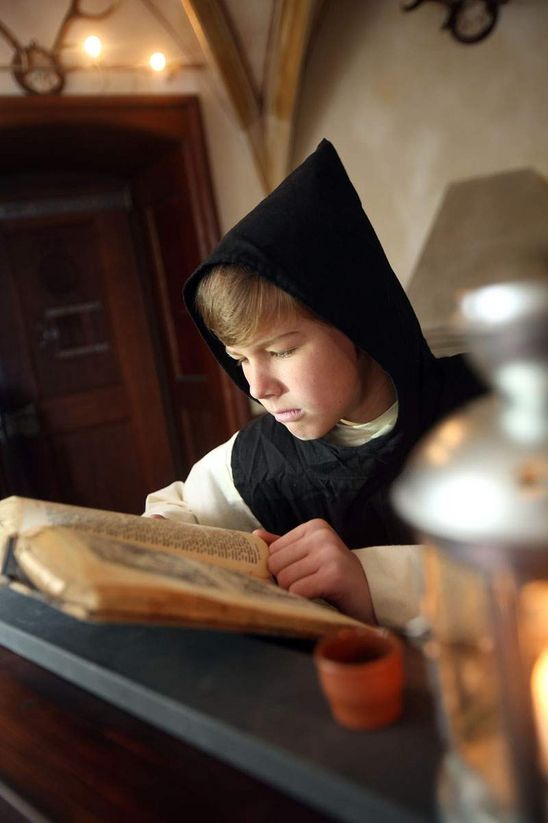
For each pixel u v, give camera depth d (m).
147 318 3.44
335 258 0.73
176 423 3.52
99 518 0.56
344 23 2.60
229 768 0.42
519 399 0.22
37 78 2.41
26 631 0.49
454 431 0.24
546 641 0.27
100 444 3.38
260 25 2.52
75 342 3.29
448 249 2.42
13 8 2.30
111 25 2.47
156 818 0.39
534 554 0.20
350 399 0.76
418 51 2.45
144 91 2.65
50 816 0.41
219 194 2.86
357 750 0.32
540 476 0.20
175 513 0.91
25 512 0.53
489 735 0.28
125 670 0.42
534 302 0.20
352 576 0.59
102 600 0.35
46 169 3.10
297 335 0.71
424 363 0.90
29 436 3.19
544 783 0.25
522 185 2.30
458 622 0.29
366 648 0.36
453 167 2.46
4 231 3.12
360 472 0.85
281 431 0.94
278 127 2.75
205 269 0.75
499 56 2.28
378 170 2.65
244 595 0.44
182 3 2.44
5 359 3.13
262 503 0.93
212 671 0.41
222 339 0.74
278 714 0.36
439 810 0.28
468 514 0.21
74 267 3.28
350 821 0.31
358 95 2.63
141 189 3.25
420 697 0.36
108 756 0.45
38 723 0.51
